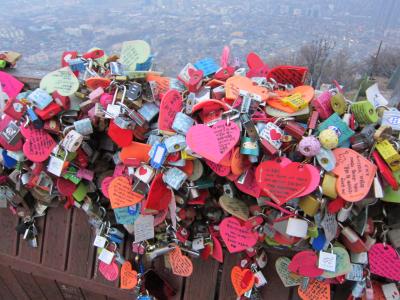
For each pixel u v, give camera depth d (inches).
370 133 46.0
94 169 60.4
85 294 75.1
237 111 47.2
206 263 65.9
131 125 51.2
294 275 58.4
